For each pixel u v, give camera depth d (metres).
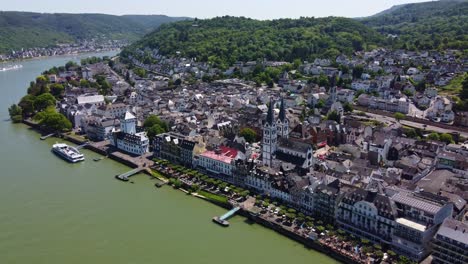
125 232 197.00
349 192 193.50
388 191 198.50
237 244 186.50
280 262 171.38
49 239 190.62
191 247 183.75
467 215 199.38
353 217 189.88
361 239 180.50
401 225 171.12
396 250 173.12
